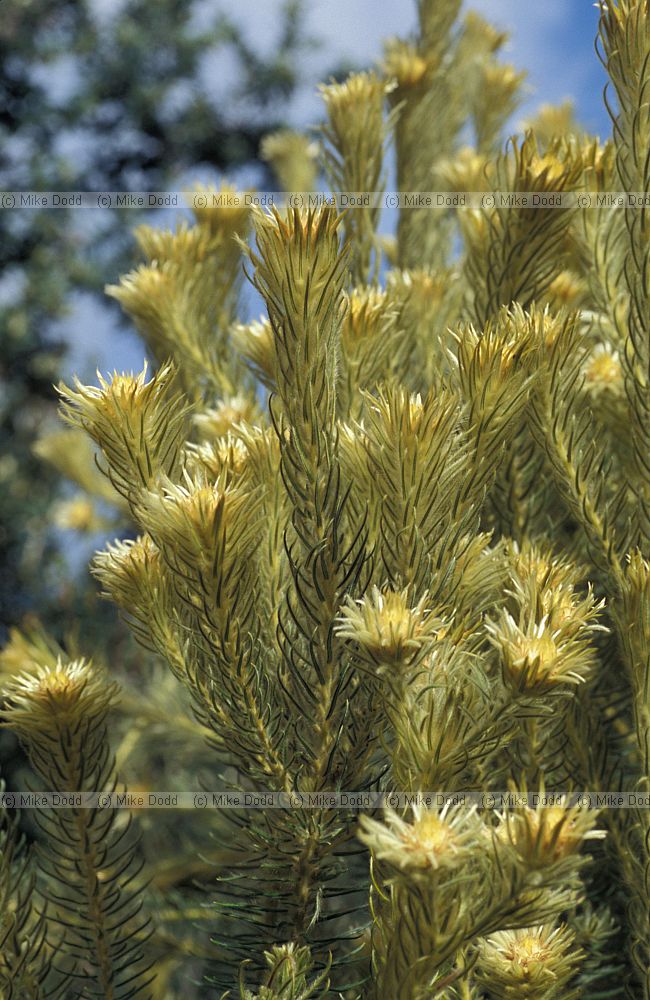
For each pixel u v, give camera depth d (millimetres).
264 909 996
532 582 825
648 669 949
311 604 889
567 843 667
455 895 722
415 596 842
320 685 900
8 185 5699
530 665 740
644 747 965
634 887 1020
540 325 954
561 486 1046
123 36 5949
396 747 820
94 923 1034
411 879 656
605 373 1182
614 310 1149
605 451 1196
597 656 1162
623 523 1115
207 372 1359
